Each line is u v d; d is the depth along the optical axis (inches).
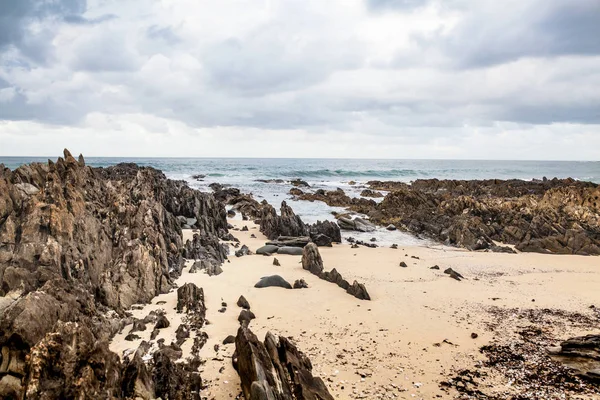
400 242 1679.4
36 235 734.5
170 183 1785.2
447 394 521.3
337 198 2652.6
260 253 1325.0
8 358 417.1
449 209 2096.5
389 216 2132.1
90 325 566.3
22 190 852.0
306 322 748.6
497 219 1865.2
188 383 493.4
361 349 644.7
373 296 919.7
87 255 768.3
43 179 964.6
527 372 581.6
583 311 844.6
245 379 486.0
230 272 1059.9
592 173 6481.3
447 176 5413.4
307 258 1132.5
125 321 673.0
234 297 861.8
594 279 1109.1
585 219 1781.5
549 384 548.7
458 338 698.2
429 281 1062.4
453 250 1518.2
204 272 1031.0
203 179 4050.2
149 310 744.3
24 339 425.4
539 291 987.9
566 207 1905.8
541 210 1846.7
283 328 716.0
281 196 2869.1
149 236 934.4
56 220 750.5
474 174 5866.1
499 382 554.3
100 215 936.9
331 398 480.1
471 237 1592.0
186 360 566.3
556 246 1492.4
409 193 2389.3
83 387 373.7
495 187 2876.5
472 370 586.9
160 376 478.6
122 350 577.3
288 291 919.7
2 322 436.1
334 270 1029.2
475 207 2010.3
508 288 1010.7
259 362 466.6
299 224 1625.2
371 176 5241.1
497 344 676.7
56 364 381.4
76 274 719.7
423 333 716.7
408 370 582.2
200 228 1509.6
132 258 819.4
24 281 596.4
